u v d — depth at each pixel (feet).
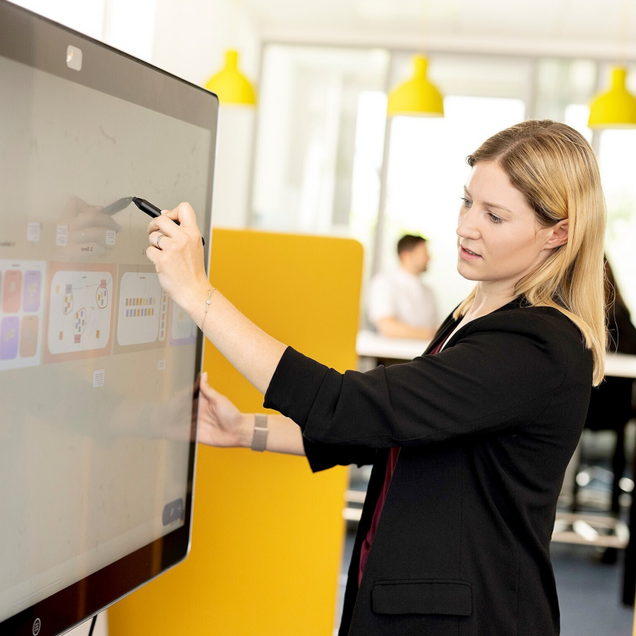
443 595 3.21
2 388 2.42
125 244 3.06
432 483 3.35
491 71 19.89
